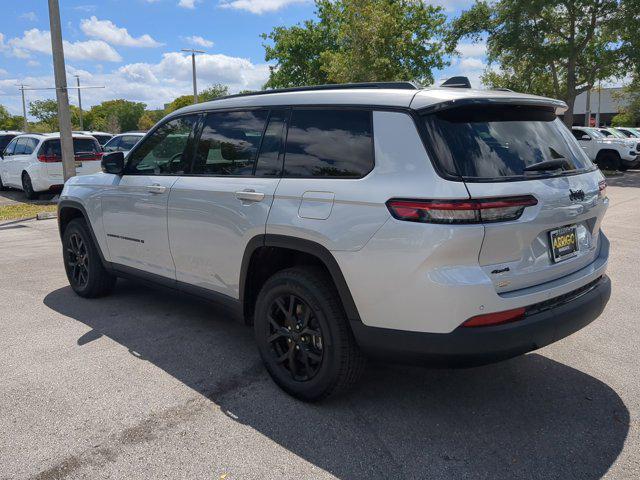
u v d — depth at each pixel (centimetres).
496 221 272
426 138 284
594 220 343
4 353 412
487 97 295
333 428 309
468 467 272
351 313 304
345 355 314
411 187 279
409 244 275
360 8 2075
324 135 330
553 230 303
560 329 300
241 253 362
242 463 276
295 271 331
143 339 440
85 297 549
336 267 304
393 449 288
